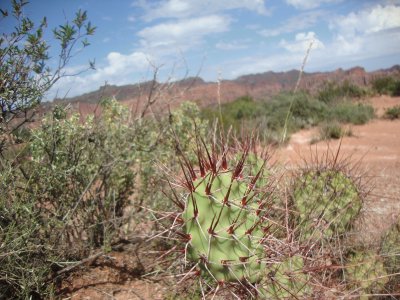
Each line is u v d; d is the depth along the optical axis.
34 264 2.67
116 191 3.71
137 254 3.38
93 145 3.46
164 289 2.87
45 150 3.00
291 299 2.06
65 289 2.89
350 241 2.79
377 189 4.97
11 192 2.79
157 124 4.24
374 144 9.83
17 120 3.09
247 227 2.05
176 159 3.90
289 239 2.20
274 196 2.45
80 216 3.46
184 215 2.05
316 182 2.77
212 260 1.96
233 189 2.07
